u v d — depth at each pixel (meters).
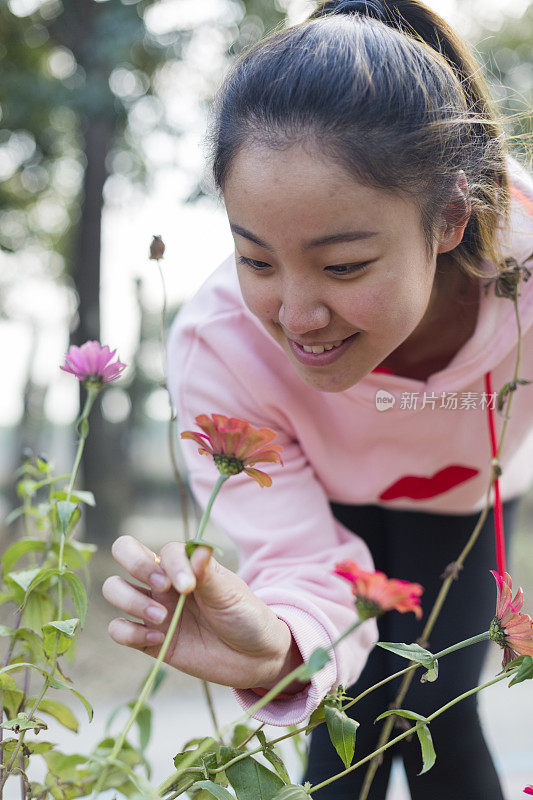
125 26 5.54
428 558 1.23
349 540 1.10
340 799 1.09
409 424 1.08
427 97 0.78
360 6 0.96
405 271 0.75
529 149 1.06
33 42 6.18
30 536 1.03
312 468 1.17
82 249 6.54
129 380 9.19
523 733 2.61
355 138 0.72
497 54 6.22
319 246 0.72
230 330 1.07
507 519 1.30
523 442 1.17
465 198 0.84
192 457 1.11
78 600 0.81
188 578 0.62
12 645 0.89
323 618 0.83
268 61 0.78
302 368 0.82
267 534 1.03
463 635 1.18
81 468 6.57
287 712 0.80
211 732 2.67
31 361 8.73
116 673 3.56
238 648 0.73
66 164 7.58
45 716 2.65
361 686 1.16
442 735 1.13
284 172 0.71
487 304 1.02
